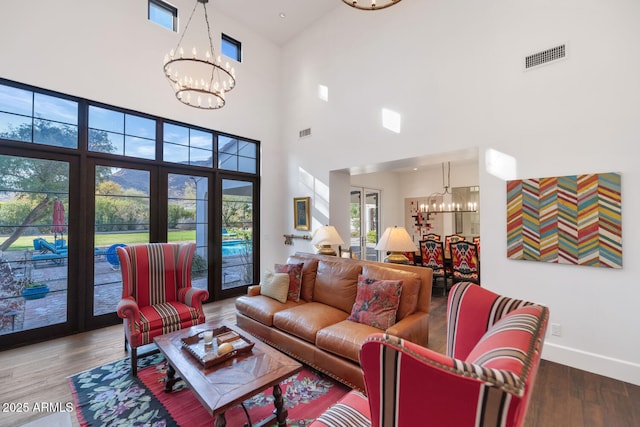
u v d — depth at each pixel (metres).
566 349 2.70
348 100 4.62
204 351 2.02
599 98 2.57
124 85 3.81
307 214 5.25
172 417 1.98
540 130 2.87
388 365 0.86
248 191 5.36
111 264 3.76
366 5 4.39
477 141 3.27
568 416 2.00
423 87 3.74
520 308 1.26
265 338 2.98
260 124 5.45
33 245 3.23
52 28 3.28
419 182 8.20
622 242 2.45
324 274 3.23
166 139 4.30
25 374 2.52
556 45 2.79
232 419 1.97
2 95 3.06
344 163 4.66
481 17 3.26
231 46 5.14
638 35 2.41
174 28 4.41
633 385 2.36
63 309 3.39
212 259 4.81
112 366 2.66
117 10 3.77
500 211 3.10
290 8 4.79
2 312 3.05
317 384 2.39
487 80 3.21
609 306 2.51
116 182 3.82
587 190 2.59
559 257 2.72
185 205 4.51
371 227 7.80
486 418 0.72
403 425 0.85
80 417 1.98
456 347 1.53
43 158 3.29
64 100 3.43
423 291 2.62
